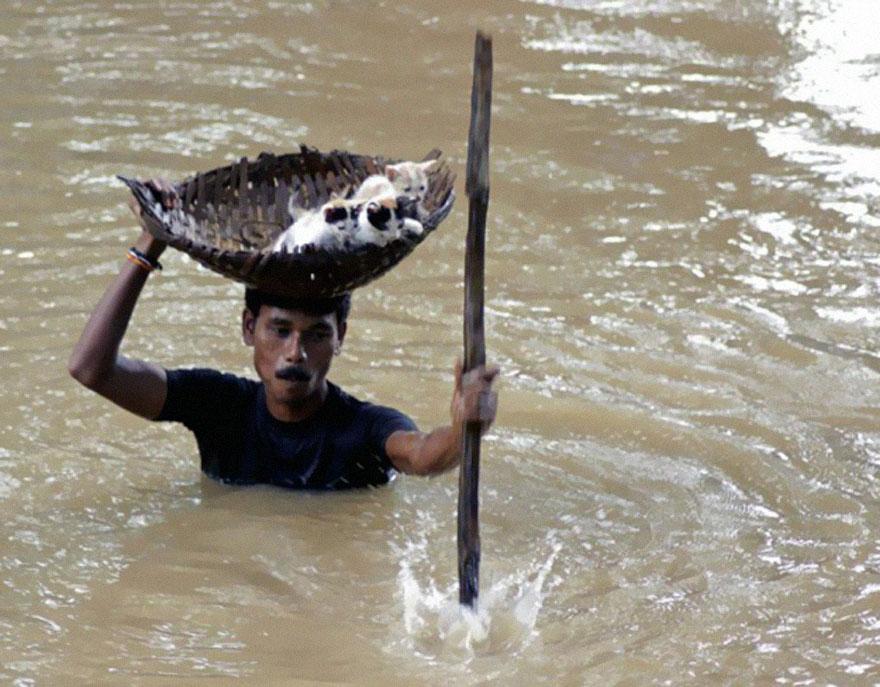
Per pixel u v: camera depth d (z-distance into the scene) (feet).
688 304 56.54
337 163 43.88
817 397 49.75
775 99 79.30
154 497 43.27
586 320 55.01
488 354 52.16
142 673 35.01
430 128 74.43
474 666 35.58
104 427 47.01
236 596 38.52
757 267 60.13
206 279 57.26
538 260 60.13
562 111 77.00
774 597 38.68
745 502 43.60
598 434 47.24
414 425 42.57
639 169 69.92
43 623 36.99
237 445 43.93
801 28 89.30
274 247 39.73
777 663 35.81
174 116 74.69
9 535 40.96
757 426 47.75
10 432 46.24
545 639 36.73
